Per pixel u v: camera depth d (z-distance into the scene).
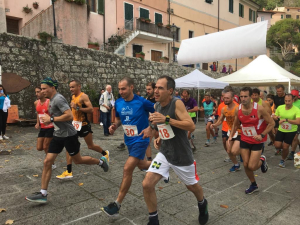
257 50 7.71
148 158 4.89
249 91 3.53
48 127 4.24
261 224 2.86
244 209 3.24
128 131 3.19
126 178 2.92
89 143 4.54
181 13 24.70
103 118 8.67
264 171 3.84
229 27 31.05
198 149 7.02
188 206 3.30
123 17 19.69
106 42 18.67
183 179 2.64
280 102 6.77
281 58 43.06
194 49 9.06
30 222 2.85
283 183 4.27
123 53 18.58
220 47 8.45
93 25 17.75
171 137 2.50
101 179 4.30
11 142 6.97
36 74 10.25
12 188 3.86
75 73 11.62
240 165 5.32
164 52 23.33
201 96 19.33
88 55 12.16
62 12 13.74
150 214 2.51
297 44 43.19
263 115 3.54
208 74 21.86
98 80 12.61
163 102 2.57
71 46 11.48
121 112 3.25
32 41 10.14
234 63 31.34
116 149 6.67
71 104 4.30
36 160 5.39
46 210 3.14
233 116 4.70
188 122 2.40
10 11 14.26
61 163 5.19
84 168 4.89
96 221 2.89
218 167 5.23
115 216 2.87
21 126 9.29
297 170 5.06
